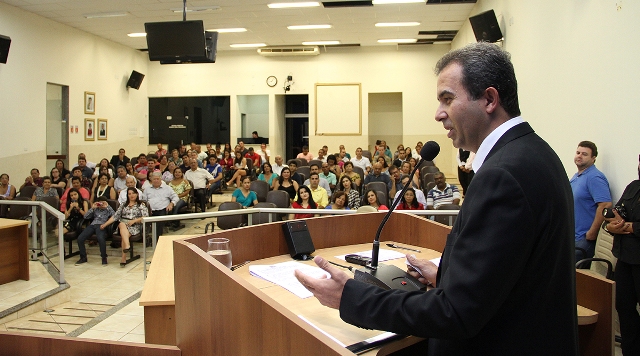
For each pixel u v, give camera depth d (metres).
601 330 1.67
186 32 7.07
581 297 1.75
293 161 9.88
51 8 8.62
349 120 12.49
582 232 3.48
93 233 5.80
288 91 12.60
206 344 1.12
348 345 1.09
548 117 5.08
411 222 2.18
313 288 1.03
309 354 0.79
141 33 10.62
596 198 3.40
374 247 1.55
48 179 6.96
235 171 10.10
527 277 0.86
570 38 4.48
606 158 3.75
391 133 13.03
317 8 8.84
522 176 0.85
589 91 4.07
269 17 9.39
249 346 0.95
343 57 12.43
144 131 12.93
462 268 0.84
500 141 0.93
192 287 1.17
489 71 0.93
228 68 12.78
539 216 0.84
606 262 2.98
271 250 1.95
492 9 7.34
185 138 13.03
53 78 9.44
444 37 11.17
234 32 10.64
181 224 6.54
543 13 5.20
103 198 6.61
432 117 12.22
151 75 13.05
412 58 12.23
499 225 0.82
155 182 6.72
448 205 4.87
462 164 6.99
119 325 3.69
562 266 0.89
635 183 2.79
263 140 12.87
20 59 8.59
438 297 0.86
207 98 12.92
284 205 6.14
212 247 1.62
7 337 1.30
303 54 12.20
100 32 10.48
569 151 4.52
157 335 2.04
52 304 4.14
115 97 11.58
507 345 0.88
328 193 7.10
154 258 2.85
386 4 8.58
